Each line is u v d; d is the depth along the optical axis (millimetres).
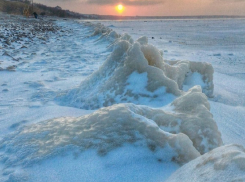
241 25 53750
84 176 1913
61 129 2602
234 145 1607
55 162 2086
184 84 5863
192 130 2586
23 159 2223
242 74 9070
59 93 5285
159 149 2105
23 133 2795
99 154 2088
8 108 4492
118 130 2301
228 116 4578
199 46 18250
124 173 1918
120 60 4574
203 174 1453
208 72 5973
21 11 70250
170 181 1688
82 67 8734
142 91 3865
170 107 3193
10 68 7938
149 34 29156
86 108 4301
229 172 1313
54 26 34438
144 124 2314
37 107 4492
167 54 13320
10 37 16266
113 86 4141
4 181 1956
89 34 21609
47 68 8336
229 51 15711
